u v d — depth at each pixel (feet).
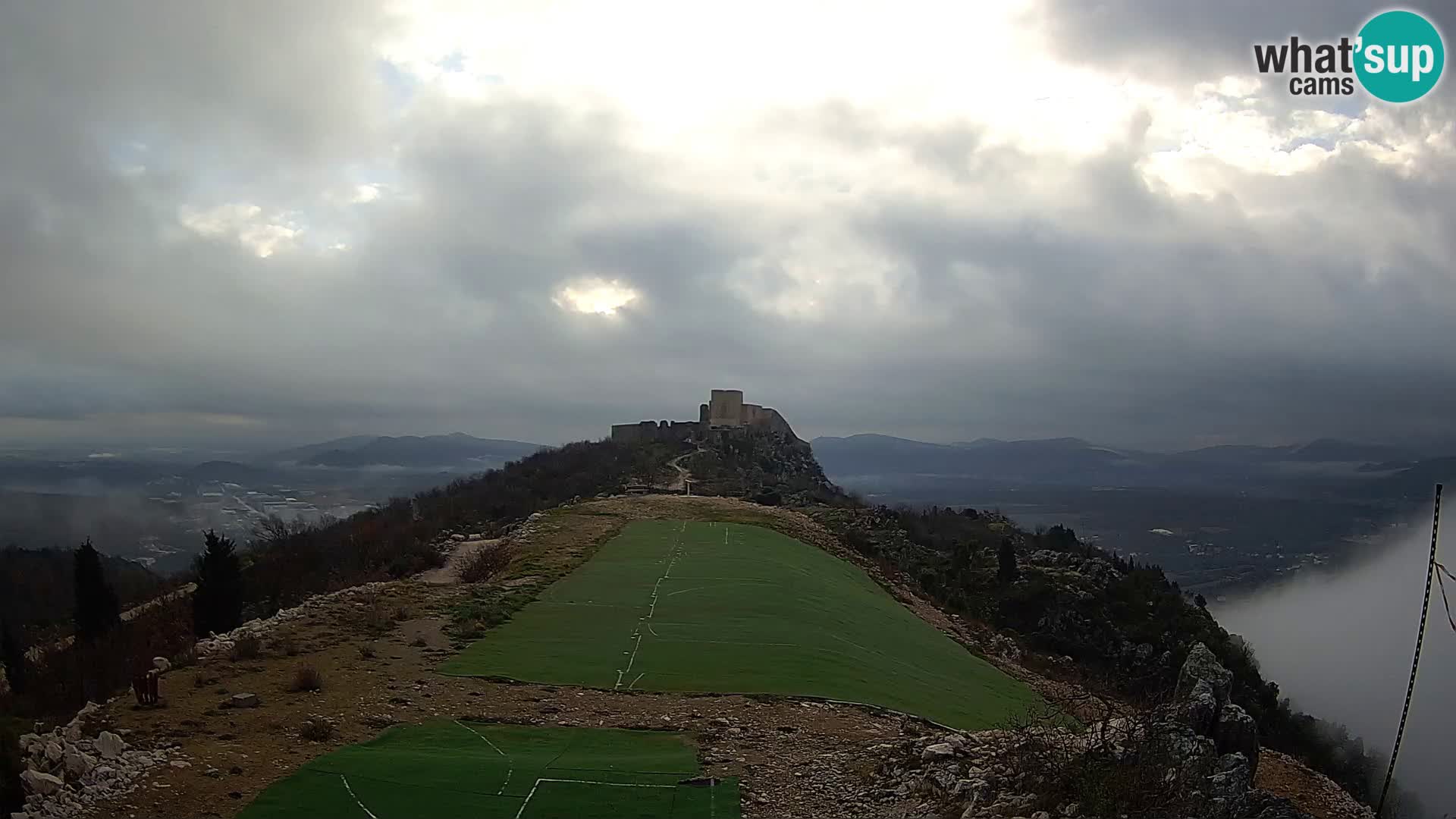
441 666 80.94
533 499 262.06
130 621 137.49
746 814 50.06
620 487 287.89
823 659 90.74
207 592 121.49
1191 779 49.03
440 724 64.64
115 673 93.97
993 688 112.68
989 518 351.87
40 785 46.19
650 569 137.69
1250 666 207.62
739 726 67.31
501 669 80.79
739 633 98.63
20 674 102.58
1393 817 96.99
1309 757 147.84
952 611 193.47
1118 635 211.61
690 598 116.67
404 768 54.08
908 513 323.78
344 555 179.42
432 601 109.81
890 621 137.90
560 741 62.49
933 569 229.45
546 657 85.92
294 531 226.58
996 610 215.10
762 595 119.65
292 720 63.00
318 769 53.36
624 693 75.66
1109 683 103.71
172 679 72.28
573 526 183.42
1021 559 261.65
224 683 71.61
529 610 106.83
